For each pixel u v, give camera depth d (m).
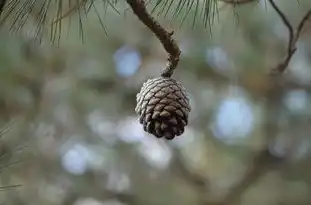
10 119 2.36
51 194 2.60
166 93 1.18
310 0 2.18
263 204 2.90
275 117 2.79
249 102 2.81
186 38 2.35
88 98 2.59
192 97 2.73
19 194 2.43
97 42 2.46
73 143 2.64
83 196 2.68
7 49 2.18
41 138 2.46
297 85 2.77
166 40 1.19
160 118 1.17
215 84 2.74
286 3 2.24
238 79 2.73
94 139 2.68
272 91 2.77
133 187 2.77
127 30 2.50
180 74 2.67
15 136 2.29
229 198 2.92
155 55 2.66
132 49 2.63
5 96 2.34
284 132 2.83
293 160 2.88
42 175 2.52
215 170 3.10
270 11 2.26
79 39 2.15
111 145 2.73
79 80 2.57
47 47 2.28
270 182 2.93
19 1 1.15
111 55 2.58
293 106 2.80
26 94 2.38
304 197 2.88
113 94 2.66
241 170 2.96
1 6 1.12
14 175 2.42
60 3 1.17
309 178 2.89
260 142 2.88
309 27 2.23
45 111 2.48
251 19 2.33
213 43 2.41
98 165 2.73
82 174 2.68
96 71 2.59
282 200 2.89
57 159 2.57
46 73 2.46
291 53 1.43
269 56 2.60
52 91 2.51
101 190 2.72
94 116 2.68
